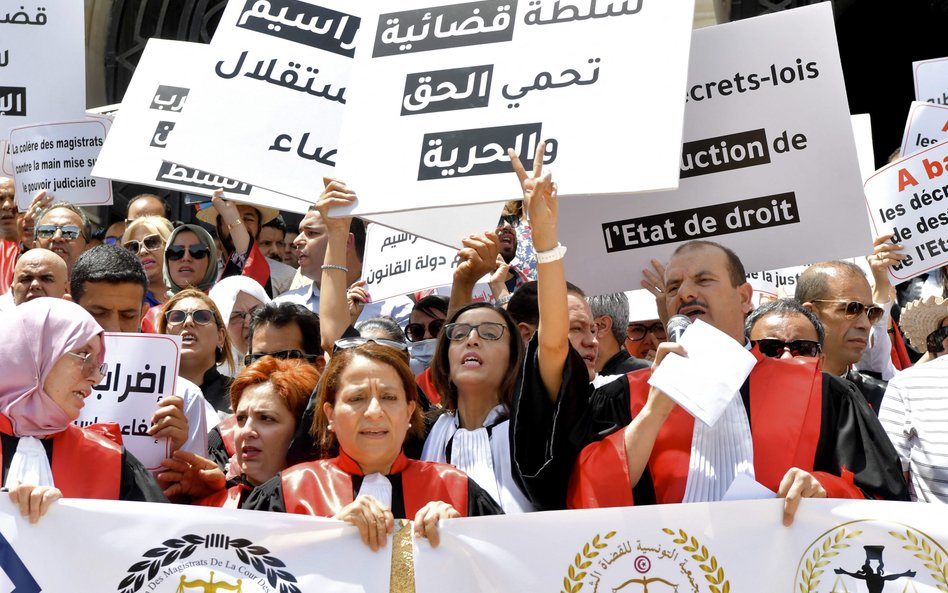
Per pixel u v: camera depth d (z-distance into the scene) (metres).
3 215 7.44
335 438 3.98
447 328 4.28
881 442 3.87
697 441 3.92
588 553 3.46
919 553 3.37
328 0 4.85
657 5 4.00
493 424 4.15
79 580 3.40
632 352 6.12
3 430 3.79
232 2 4.80
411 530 3.48
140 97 6.18
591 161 3.86
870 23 12.91
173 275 6.61
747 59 4.62
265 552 3.45
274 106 4.69
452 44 4.13
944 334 4.97
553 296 3.77
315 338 4.96
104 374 4.15
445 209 5.29
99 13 10.97
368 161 4.05
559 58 4.02
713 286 4.14
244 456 4.21
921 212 5.53
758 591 3.41
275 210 7.77
